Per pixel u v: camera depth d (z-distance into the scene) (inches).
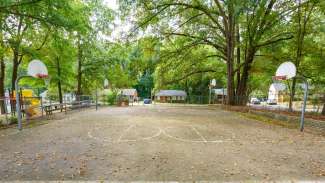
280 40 649.6
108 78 1091.3
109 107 892.6
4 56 649.6
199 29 815.1
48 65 806.5
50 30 468.1
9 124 378.9
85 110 711.1
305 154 215.0
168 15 756.0
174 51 826.2
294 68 412.5
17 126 364.8
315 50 578.9
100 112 636.7
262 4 568.7
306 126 357.4
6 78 1241.4
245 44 704.4
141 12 730.8
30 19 450.0
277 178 157.9
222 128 358.0
